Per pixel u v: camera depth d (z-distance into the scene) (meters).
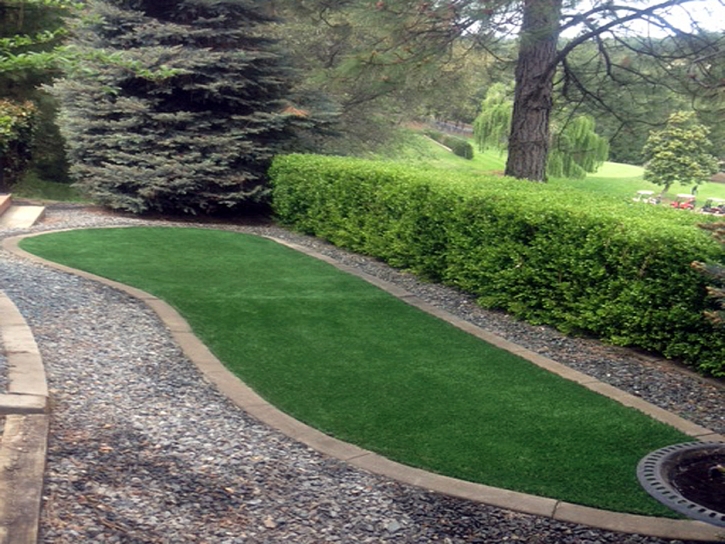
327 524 3.08
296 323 6.17
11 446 3.25
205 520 2.98
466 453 3.87
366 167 9.51
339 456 3.75
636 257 5.67
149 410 4.07
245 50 12.19
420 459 3.77
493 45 10.47
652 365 5.55
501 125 17.30
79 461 3.27
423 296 7.49
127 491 3.09
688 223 6.10
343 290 7.41
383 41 10.44
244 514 3.07
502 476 3.61
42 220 10.51
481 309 7.07
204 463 3.50
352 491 3.39
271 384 4.75
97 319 5.67
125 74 11.27
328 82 11.54
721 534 3.10
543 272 6.51
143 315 5.98
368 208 9.30
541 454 3.89
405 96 17.00
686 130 22.31
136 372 4.66
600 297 6.01
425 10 9.21
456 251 7.56
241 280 7.55
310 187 10.56
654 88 11.52
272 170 11.74
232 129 11.77
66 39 12.05
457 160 28.45
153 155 11.50
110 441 3.56
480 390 4.85
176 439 3.72
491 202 7.10
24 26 11.73
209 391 4.52
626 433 4.21
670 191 26.55
